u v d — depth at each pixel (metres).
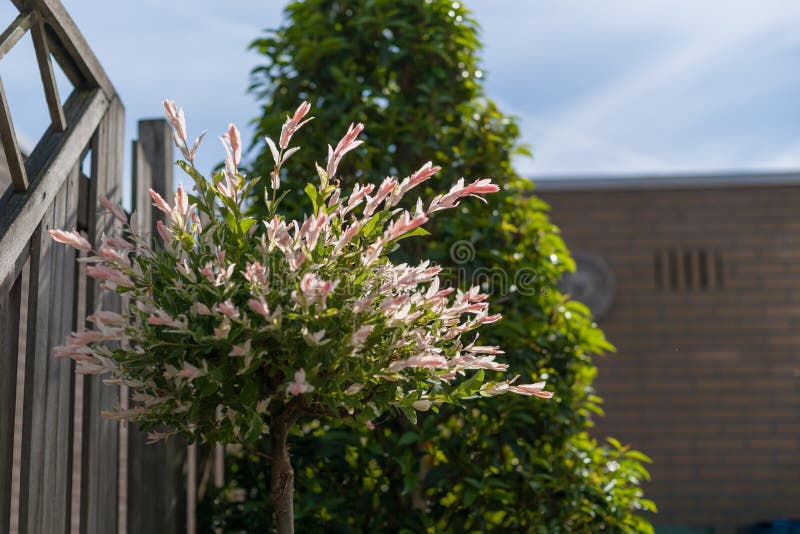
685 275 7.91
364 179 2.97
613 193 8.04
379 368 1.78
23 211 1.84
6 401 1.87
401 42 3.10
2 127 1.83
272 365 1.80
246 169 3.12
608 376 7.85
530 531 2.83
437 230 2.98
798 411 7.67
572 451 2.95
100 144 2.34
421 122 3.03
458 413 2.88
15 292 1.91
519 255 3.06
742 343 7.78
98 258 1.76
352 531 2.81
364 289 1.83
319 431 2.93
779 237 7.86
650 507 3.07
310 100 3.09
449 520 2.84
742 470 7.64
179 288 1.75
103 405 2.30
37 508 1.90
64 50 2.17
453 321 1.93
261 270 1.66
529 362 2.87
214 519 2.96
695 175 7.88
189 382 1.80
